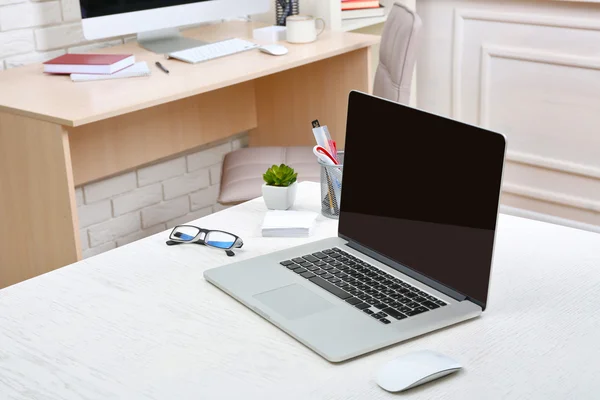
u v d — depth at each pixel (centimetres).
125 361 110
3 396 103
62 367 109
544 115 311
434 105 343
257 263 135
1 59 248
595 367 104
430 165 125
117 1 240
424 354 104
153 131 281
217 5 262
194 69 238
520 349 109
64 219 210
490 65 320
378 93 264
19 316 123
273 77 301
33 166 210
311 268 133
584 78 297
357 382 103
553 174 315
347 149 142
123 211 288
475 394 99
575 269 130
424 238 126
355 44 262
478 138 116
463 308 117
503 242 140
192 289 129
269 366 107
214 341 114
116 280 133
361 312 117
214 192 320
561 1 294
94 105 204
